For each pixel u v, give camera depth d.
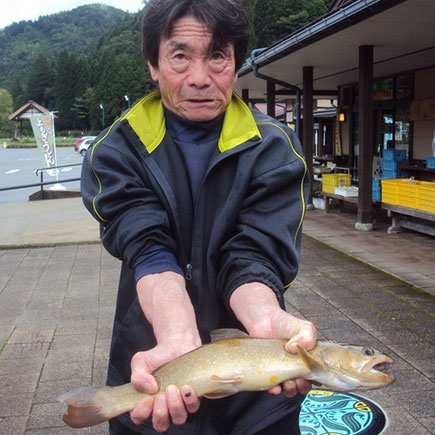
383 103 14.09
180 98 1.81
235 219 1.80
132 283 1.89
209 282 1.82
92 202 1.81
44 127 20.77
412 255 8.47
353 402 3.97
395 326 5.45
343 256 8.49
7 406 4.05
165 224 1.77
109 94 105.75
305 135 13.03
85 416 1.43
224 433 1.83
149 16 1.79
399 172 12.28
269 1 48.47
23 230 11.84
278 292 1.69
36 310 6.38
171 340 1.50
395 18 8.25
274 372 1.43
